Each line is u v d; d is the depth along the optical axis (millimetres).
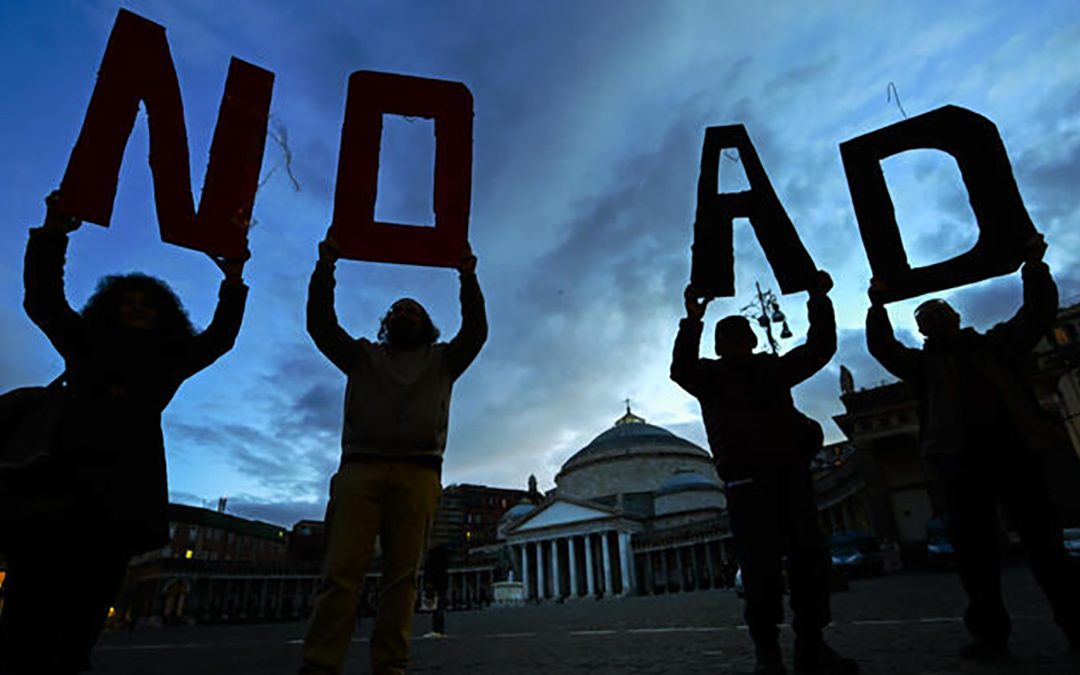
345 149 4926
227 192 4445
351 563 3523
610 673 5047
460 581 96500
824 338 4711
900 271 5133
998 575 4266
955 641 5238
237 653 11070
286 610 74562
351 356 4102
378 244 4738
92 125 4203
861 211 5363
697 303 4969
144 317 3672
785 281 5055
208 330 3977
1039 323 4488
